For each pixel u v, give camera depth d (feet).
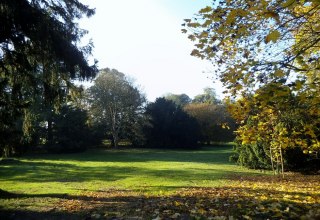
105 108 175.83
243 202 26.63
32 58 45.57
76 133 156.15
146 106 196.03
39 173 74.38
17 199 36.37
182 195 34.09
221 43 15.80
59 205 31.86
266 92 14.12
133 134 189.88
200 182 49.98
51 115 146.51
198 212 22.98
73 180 60.39
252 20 14.62
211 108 214.90
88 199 35.81
